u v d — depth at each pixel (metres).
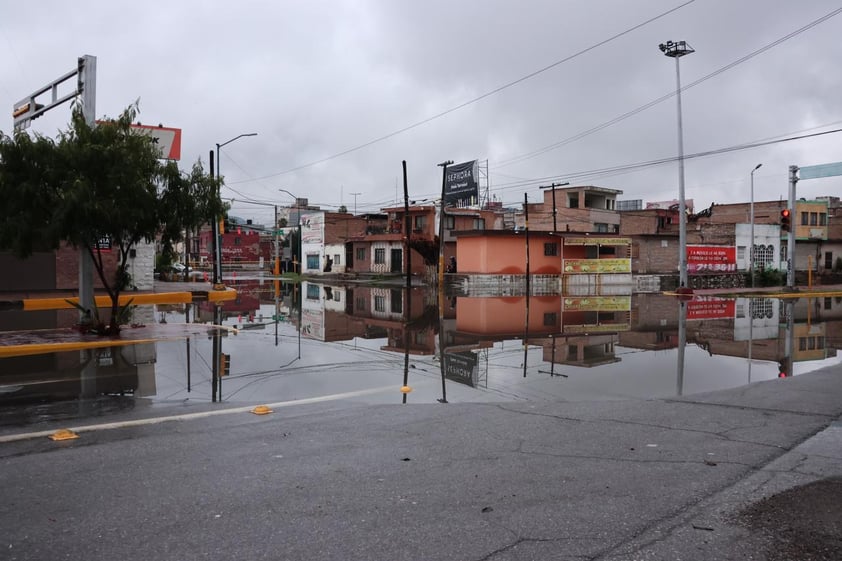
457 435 5.87
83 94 14.70
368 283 47.66
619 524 3.71
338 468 4.83
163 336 14.35
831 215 60.78
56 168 12.22
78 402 7.71
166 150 31.06
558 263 42.00
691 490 4.28
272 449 5.42
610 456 5.11
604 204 62.53
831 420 6.31
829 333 16.19
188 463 4.99
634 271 46.31
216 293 29.17
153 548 3.41
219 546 3.43
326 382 9.37
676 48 27.45
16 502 4.13
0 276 24.81
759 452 5.18
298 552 3.36
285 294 34.44
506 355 12.52
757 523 3.71
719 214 61.31
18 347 11.87
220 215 14.59
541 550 3.37
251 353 12.48
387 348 13.61
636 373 10.27
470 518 3.81
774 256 51.84
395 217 55.72
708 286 42.22
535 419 6.54
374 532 3.61
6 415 6.95
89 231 13.10
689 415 6.63
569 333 16.59
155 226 13.73
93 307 14.59
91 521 3.79
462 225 53.25
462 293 35.38
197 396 8.18
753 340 14.78
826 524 3.67
